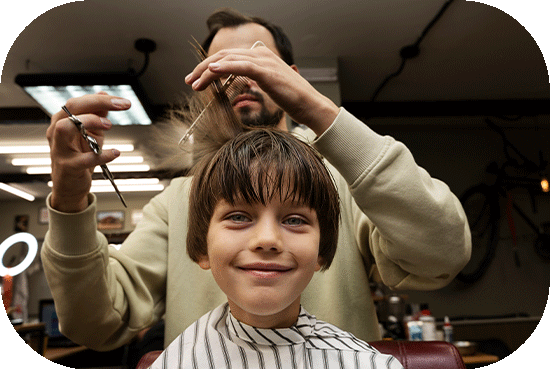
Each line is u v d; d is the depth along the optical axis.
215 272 0.54
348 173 0.64
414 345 0.82
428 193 0.64
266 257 0.51
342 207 0.93
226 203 0.54
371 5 2.49
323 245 0.62
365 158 0.63
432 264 0.69
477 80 3.59
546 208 4.69
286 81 0.59
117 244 1.22
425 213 0.64
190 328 0.66
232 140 0.61
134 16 2.44
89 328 0.78
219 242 0.53
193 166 0.74
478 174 4.68
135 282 0.88
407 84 3.62
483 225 4.52
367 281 0.94
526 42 2.98
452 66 3.31
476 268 4.43
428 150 4.69
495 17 2.65
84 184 0.64
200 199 0.60
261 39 1.00
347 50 2.97
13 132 3.46
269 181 0.53
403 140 4.69
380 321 2.69
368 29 2.74
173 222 0.96
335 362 0.59
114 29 2.53
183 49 2.77
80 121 0.57
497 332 3.51
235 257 0.52
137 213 5.46
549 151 4.76
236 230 0.53
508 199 4.55
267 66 0.59
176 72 3.02
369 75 3.39
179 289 0.91
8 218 5.66
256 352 0.58
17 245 5.46
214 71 0.55
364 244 0.91
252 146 0.57
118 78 2.68
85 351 3.89
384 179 0.63
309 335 0.61
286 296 0.51
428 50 3.05
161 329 1.84
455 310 4.30
